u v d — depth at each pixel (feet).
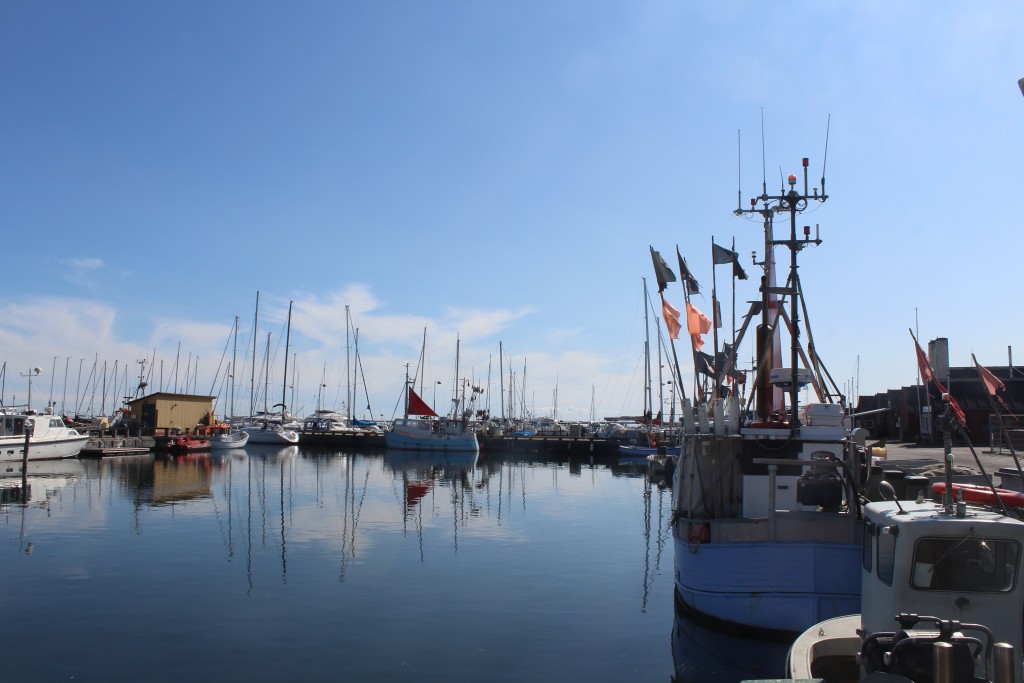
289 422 328.70
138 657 49.60
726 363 70.44
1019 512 46.42
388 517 114.11
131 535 95.30
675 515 62.44
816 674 35.88
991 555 32.14
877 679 25.02
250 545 89.15
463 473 200.54
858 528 51.24
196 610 60.75
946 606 32.19
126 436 260.21
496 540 95.35
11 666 47.70
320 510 120.16
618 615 60.95
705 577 53.62
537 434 333.21
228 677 46.21
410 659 49.93
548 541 95.35
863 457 54.70
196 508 120.57
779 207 67.67
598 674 47.55
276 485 157.69
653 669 48.34
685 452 61.77
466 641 53.78
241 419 339.36
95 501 127.13
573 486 168.55
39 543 89.20
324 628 56.34
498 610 61.87
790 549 51.85
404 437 282.36
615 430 319.06
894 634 26.43
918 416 190.08
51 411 223.51
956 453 123.44
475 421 314.96
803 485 54.54
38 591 66.39
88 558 80.69
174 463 210.59
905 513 34.17
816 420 57.82
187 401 282.15
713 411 63.21
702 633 53.36
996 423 156.87
